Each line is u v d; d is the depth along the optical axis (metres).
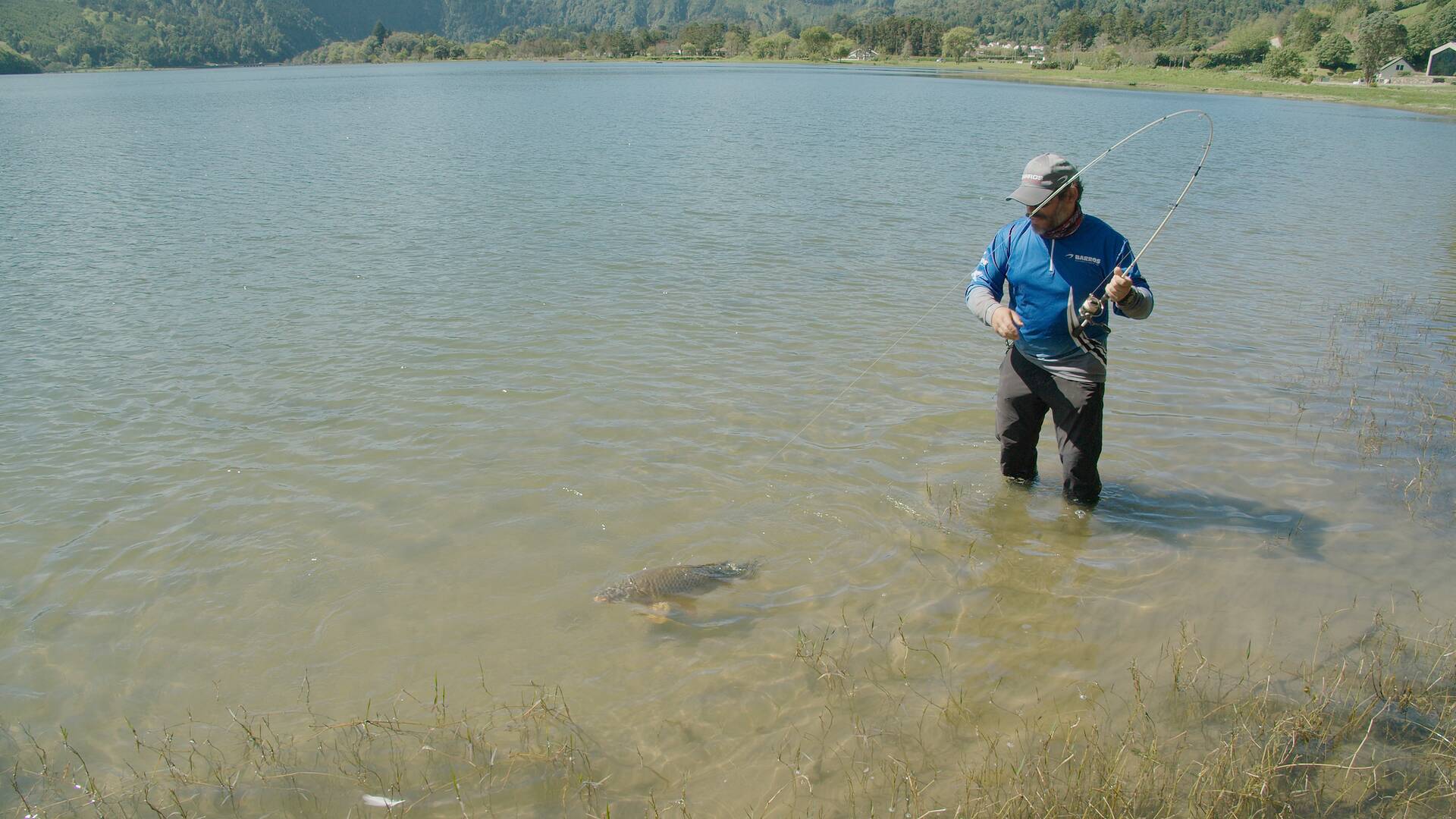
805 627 5.05
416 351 9.47
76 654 4.91
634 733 4.29
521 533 5.99
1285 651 4.78
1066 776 3.96
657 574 5.34
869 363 9.09
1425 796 3.78
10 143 32.66
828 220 16.86
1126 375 8.91
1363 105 63.59
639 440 7.35
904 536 5.95
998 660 4.75
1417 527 6.04
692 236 15.33
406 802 3.91
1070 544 5.86
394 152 28.55
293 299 11.53
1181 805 3.78
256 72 154.38
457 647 4.91
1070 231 5.67
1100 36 144.50
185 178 22.75
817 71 120.38
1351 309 11.39
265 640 4.99
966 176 23.06
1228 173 25.14
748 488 6.56
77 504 6.42
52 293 11.91
